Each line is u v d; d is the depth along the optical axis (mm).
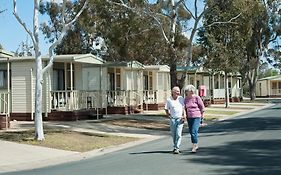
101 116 28250
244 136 18406
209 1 27672
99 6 26484
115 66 30719
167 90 41062
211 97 51594
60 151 15375
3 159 13734
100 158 13938
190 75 47656
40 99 17172
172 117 13867
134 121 26609
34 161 13562
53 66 26078
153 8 28422
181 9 30516
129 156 13844
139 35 29094
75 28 47375
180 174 10156
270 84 86062
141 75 36562
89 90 28578
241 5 28344
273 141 16266
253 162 11617
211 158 12547
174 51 28562
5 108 21844
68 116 25438
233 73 47562
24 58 25469
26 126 22250
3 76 26297
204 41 33969
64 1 17328
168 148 15484
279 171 10219
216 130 22188
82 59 26375
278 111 37062
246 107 45500
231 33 33812
